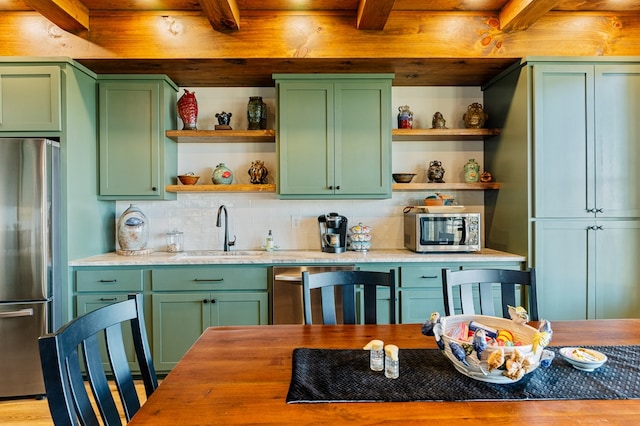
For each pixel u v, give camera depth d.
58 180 2.51
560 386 1.02
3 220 2.36
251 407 0.92
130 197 2.89
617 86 2.64
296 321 2.63
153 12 2.60
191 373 1.11
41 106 2.51
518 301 2.65
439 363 1.18
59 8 2.29
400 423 0.85
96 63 2.67
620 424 0.85
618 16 2.70
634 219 2.66
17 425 2.12
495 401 0.95
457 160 3.28
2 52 2.59
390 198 3.03
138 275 2.63
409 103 3.29
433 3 2.56
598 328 1.51
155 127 2.88
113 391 2.49
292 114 2.91
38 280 2.38
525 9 2.38
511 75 2.83
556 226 2.64
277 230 3.26
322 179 2.92
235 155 3.25
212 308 2.65
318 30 2.64
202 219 3.24
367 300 1.68
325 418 0.88
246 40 2.62
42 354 0.80
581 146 2.64
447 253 2.86
